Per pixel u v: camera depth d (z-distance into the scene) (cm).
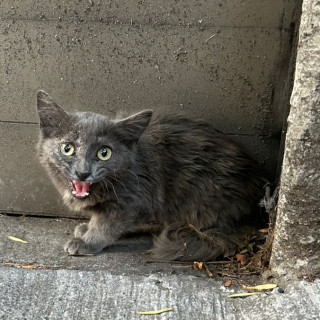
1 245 74
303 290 62
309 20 58
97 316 60
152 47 77
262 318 59
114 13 76
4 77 79
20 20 76
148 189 74
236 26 75
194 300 63
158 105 80
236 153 77
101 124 69
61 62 78
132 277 66
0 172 83
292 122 61
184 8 75
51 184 84
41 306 61
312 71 58
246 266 70
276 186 77
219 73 77
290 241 64
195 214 76
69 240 74
